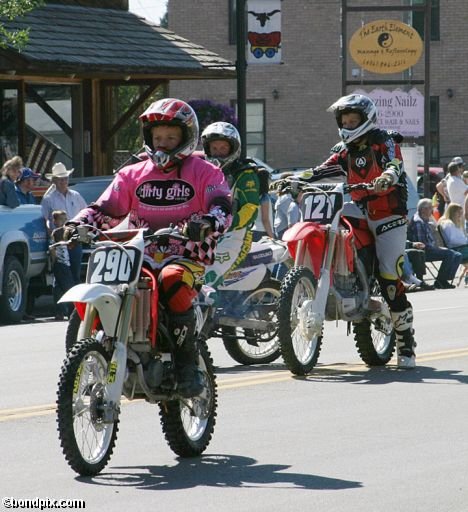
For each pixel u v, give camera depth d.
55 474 14.62
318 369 22.89
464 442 16.27
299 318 21.58
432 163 89.31
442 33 88.50
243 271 22.25
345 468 14.84
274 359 23.98
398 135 22.14
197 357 15.34
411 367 22.84
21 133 47.94
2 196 34.19
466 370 22.70
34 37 47.03
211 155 22.09
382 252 22.41
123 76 50.97
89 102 52.56
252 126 88.56
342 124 22.02
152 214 15.52
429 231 44.09
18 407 19.16
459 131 88.94
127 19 54.22
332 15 87.62
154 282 14.66
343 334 28.70
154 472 14.74
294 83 88.12
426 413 18.34
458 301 37.59
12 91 48.16
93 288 14.09
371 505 13.09
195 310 15.46
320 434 16.86
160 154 15.29
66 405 13.98
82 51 47.84
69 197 35.81
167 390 14.89
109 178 38.72
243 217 21.86
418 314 33.28
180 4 87.81
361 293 22.33
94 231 14.83
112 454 15.78
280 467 14.95
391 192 22.12
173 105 15.25
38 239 35.19
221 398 19.84
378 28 61.00
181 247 15.09
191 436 15.68
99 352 14.24
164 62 50.34
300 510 12.92
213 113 61.69
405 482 14.09
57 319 35.03
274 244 23.30
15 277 33.97
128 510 12.97
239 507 13.06
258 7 45.78
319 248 21.59
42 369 23.53
